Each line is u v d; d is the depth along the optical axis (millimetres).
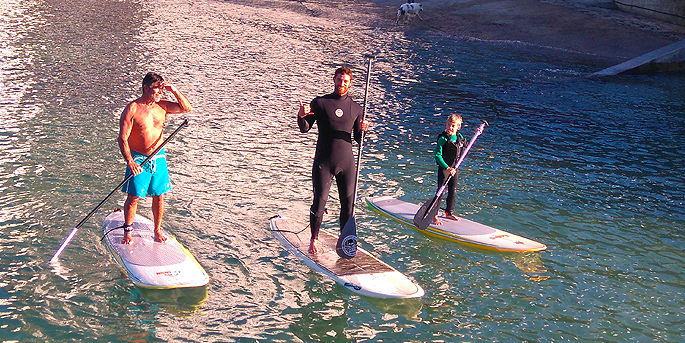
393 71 19578
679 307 5727
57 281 5566
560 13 30516
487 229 7238
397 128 12391
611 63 23562
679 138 12906
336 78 6074
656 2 28891
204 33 24234
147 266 5762
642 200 8828
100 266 5891
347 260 6262
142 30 23641
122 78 15078
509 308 5594
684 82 20391
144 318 5078
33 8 27656
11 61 16156
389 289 5695
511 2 33125
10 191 7590
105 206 7348
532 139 12172
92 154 9172
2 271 5680
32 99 12344
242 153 9898
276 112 12898
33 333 4762
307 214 7609
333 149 6109
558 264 6574
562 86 18625
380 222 7555
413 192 8664
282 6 35656
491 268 6422
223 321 5137
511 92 17281
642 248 7078
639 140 12570
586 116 14680
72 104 12141
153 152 5859
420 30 29891
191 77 15984
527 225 7645
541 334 5172
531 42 27516
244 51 20859
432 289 5922
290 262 6289
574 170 10172
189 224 7039
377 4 37469
